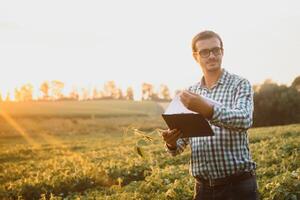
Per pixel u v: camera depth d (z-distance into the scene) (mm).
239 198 3990
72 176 13133
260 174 10539
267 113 62531
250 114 3695
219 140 3982
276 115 62438
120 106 118000
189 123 3719
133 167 14922
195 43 4168
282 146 16656
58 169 15695
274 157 13281
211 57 4062
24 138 59688
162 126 70188
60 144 42969
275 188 8102
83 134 65812
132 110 109250
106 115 92750
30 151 35188
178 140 4391
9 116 84250
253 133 31859
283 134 28594
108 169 14562
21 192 12133
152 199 8688
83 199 9773
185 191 8805
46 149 36656
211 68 4086
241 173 3998
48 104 116375
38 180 12938
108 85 179125
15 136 62781
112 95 178875
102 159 20391
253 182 4051
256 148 17891
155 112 108062
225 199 4047
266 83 63969
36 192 12289
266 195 8258
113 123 79375
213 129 4012
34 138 59219
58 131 69688
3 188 12398
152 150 22672
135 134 4453
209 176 4094
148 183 10055
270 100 62219
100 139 49969
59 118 85188
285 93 61938
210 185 4105
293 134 28484
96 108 108812
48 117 85250
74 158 21062
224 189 4039
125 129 4465
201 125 3664
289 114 61906
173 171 11719
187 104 3477
